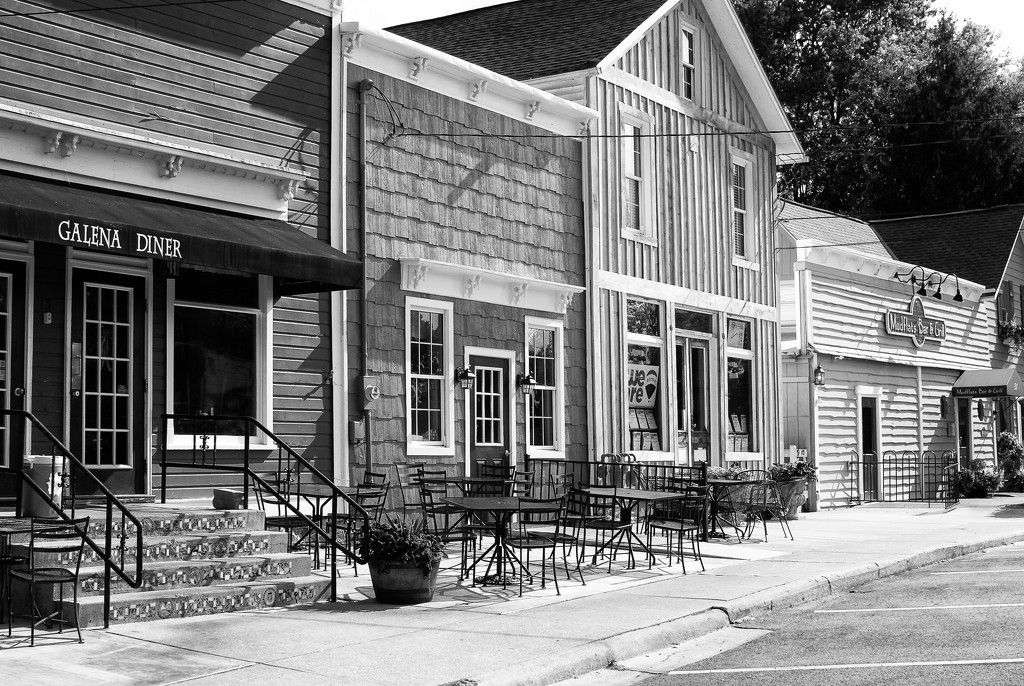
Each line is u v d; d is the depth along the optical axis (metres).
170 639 9.37
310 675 8.20
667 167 21.69
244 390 14.11
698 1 22.77
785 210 31.00
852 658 9.02
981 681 7.95
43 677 8.00
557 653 8.95
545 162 18.94
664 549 16.03
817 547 16.59
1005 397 34.56
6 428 11.98
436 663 8.59
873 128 47.25
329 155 15.08
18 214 10.53
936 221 37.62
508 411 17.92
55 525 10.26
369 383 15.36
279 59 14.55
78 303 12.68
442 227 16.81
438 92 16.89
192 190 13.28
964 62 45.81
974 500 29.19
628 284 20.39
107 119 12.64
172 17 13.38
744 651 9.63
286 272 12.73
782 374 25.75
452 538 12.74
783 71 50.41
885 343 28.61
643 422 20.78
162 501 12.88
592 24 21.48
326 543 13.29
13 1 11.91
